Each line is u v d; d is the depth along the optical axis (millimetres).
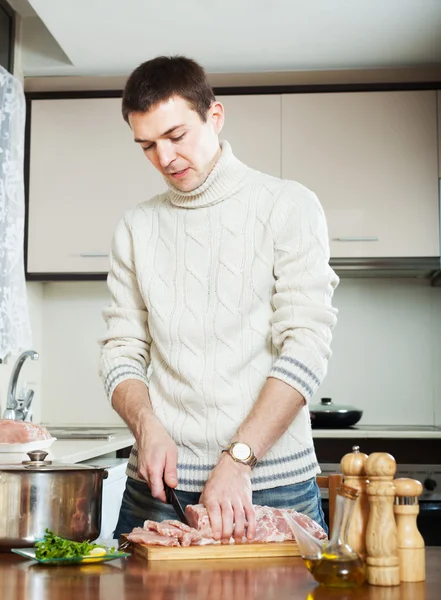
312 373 1533
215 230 1687
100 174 3729
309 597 1010
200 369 1621
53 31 3268
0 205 3146
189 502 1602
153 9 3055
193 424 1611
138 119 1594
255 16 3113
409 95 3656
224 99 3689
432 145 3637
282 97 3676
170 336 1658
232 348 1627
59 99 3762
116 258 1827
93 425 3955
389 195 3625
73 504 1353
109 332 1783
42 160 3746
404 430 3432
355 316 3934
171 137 1596
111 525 2697
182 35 3283
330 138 3656
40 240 3721
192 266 1686
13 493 1332
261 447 1457
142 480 1645
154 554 1239
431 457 3426
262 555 1271
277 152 3662
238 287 1648
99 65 3605
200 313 1652
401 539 1111
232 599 996
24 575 1134
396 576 1082
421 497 3324
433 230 3602
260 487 1553
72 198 3729
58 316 4031
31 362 3869
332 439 3449
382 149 3643
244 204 1686
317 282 1605
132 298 1794
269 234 1653
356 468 1146
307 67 3600
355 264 3613
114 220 3709
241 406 1602
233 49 3414
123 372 1701
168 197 1793
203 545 1283
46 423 3977
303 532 1111
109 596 1005
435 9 3049
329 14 3098
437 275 3760
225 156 1688
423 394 3893
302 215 1646
